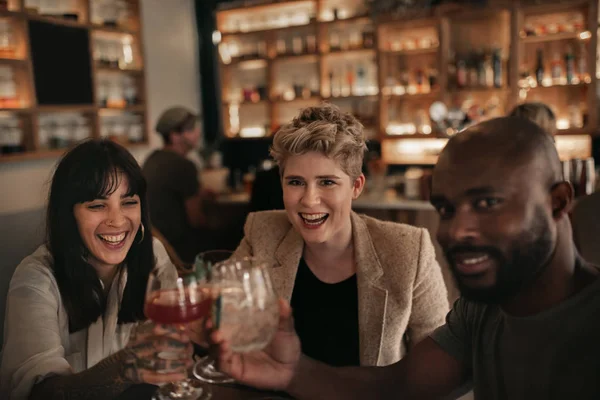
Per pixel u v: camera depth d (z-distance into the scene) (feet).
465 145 1.73
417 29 15.19
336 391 2.58
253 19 17.72
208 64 18.48
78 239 3.92
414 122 15.49
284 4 16.76
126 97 15.23
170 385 3.39
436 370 2.71
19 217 5.65
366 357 4.10
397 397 2.64
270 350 2.54
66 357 3.97
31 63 11.98
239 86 18.57
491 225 1.67
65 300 3.95
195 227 11.68
